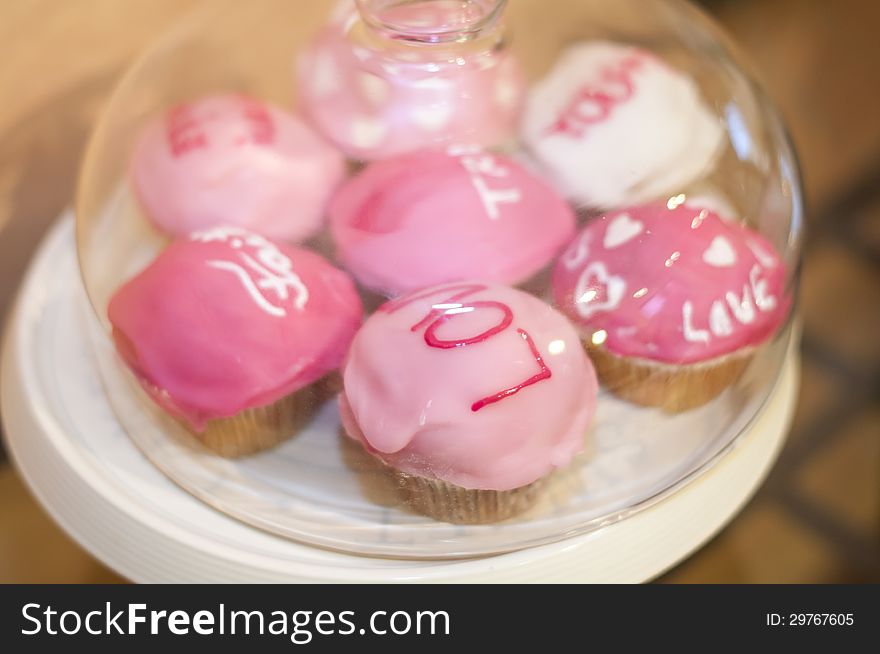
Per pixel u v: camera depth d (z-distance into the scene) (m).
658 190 0.39
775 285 0.40
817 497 0.53
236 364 0.37
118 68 0.55
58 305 0.45
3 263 0.54
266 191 0.39
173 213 0.39
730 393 0.41
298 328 0.37
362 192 0.38
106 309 0.40
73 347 0.44
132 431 0.41
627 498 0.39
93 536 0.40
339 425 0.38
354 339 0.37
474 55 0.39
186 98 0.41
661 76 0.41
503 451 0.36
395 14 0.38
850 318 0.60
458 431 0.35
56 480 0.40
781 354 0.43
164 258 0.39
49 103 0.54
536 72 0.41
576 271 0.38
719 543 0.50
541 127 0.40
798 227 0.43
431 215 0.37
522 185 0.38
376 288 0.37
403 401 0.36
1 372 0.44
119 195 0.42
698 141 0.40
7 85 0.53
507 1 0.40
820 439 0.55
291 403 0.38
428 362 0.36
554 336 0.36
